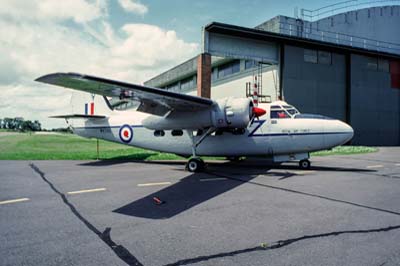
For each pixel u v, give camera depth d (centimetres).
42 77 815
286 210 604
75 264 373
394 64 2997
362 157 1691
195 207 635
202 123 1141
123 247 425
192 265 368
